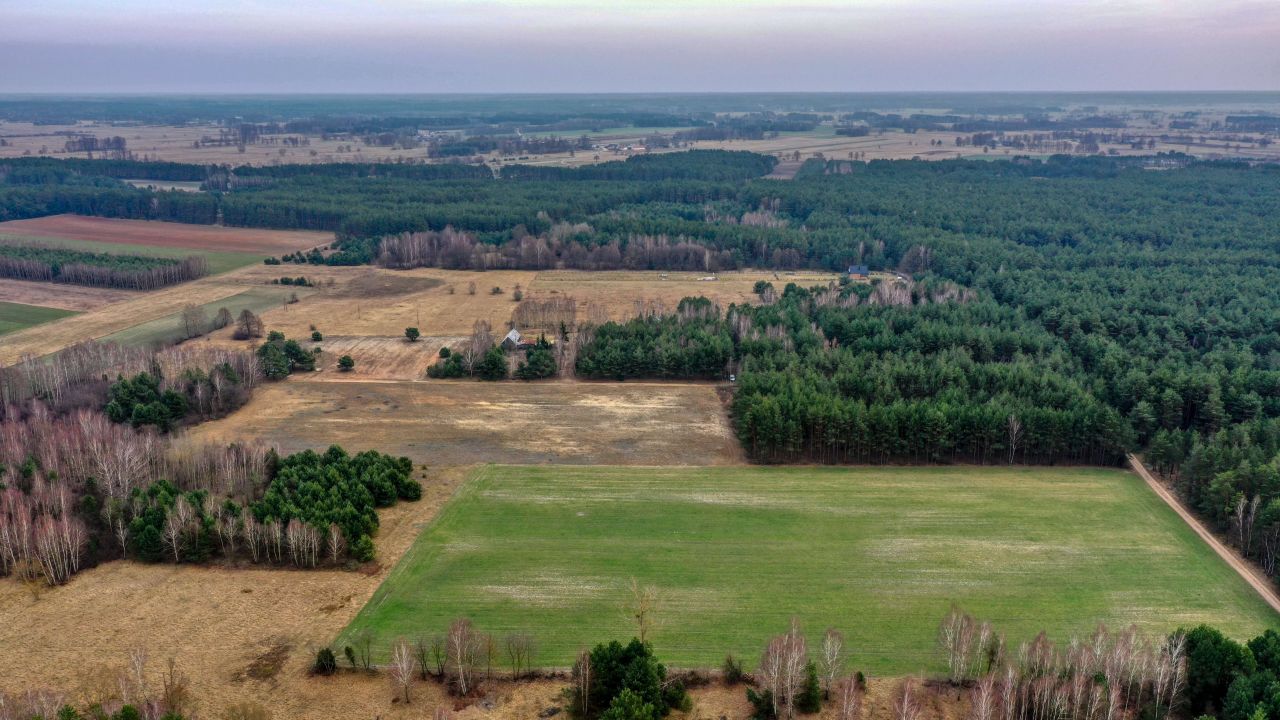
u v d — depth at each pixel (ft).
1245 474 426.92
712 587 370.12
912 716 281.13
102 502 425.69
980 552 401.70
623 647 310.24
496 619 345.31
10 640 329.11
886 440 497.05
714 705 300.20
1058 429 494.59
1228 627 347.15
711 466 496.23
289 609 351.05
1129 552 404.16
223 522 401.29
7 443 467.93
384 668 314.76
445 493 457.27
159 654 321.52
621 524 425.28
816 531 419.95
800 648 296.30
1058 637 338.34
